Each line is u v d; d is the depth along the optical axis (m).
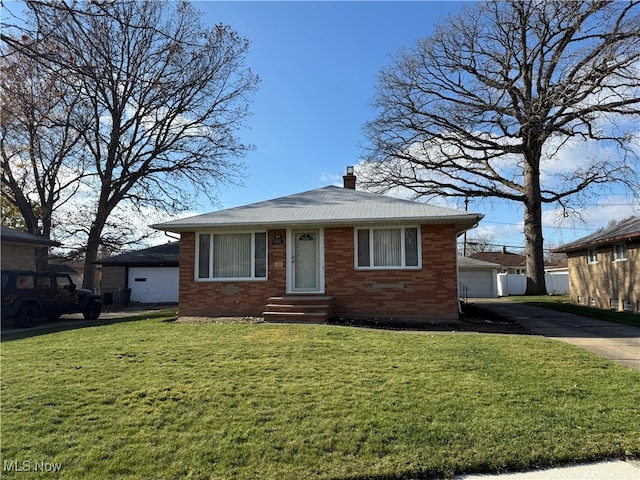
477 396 5.26
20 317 13.19
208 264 13.28
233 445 4.05
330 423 4.48
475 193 26.81
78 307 15.52
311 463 3.77
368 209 13.26
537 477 3.64
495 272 35.75
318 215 12.78
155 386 5.58
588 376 6.16
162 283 26.50
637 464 3.82
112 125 22.33
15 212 24.92
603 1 18.89
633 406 5.00
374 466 3.72
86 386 5.62
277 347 7.79
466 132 25.55
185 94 22.56
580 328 11.06
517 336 9.40
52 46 4.77
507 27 23.44
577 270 21.88
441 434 4.25
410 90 26.11
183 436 4.23
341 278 12.58
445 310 11.99
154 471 3.64
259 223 12.46
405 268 12.29
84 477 3.56
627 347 8.44
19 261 16.44
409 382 5.78
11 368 6.57
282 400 5.10
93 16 4.96
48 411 4.82
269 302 12.22
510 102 24.02
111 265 25.97
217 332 9.55
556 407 4.95
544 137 23.16
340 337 8.76
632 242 16.84
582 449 3.99
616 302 18.11
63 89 10.34
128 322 12.49
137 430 4.36
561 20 21.41
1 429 4.38
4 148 21.16
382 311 12.30
